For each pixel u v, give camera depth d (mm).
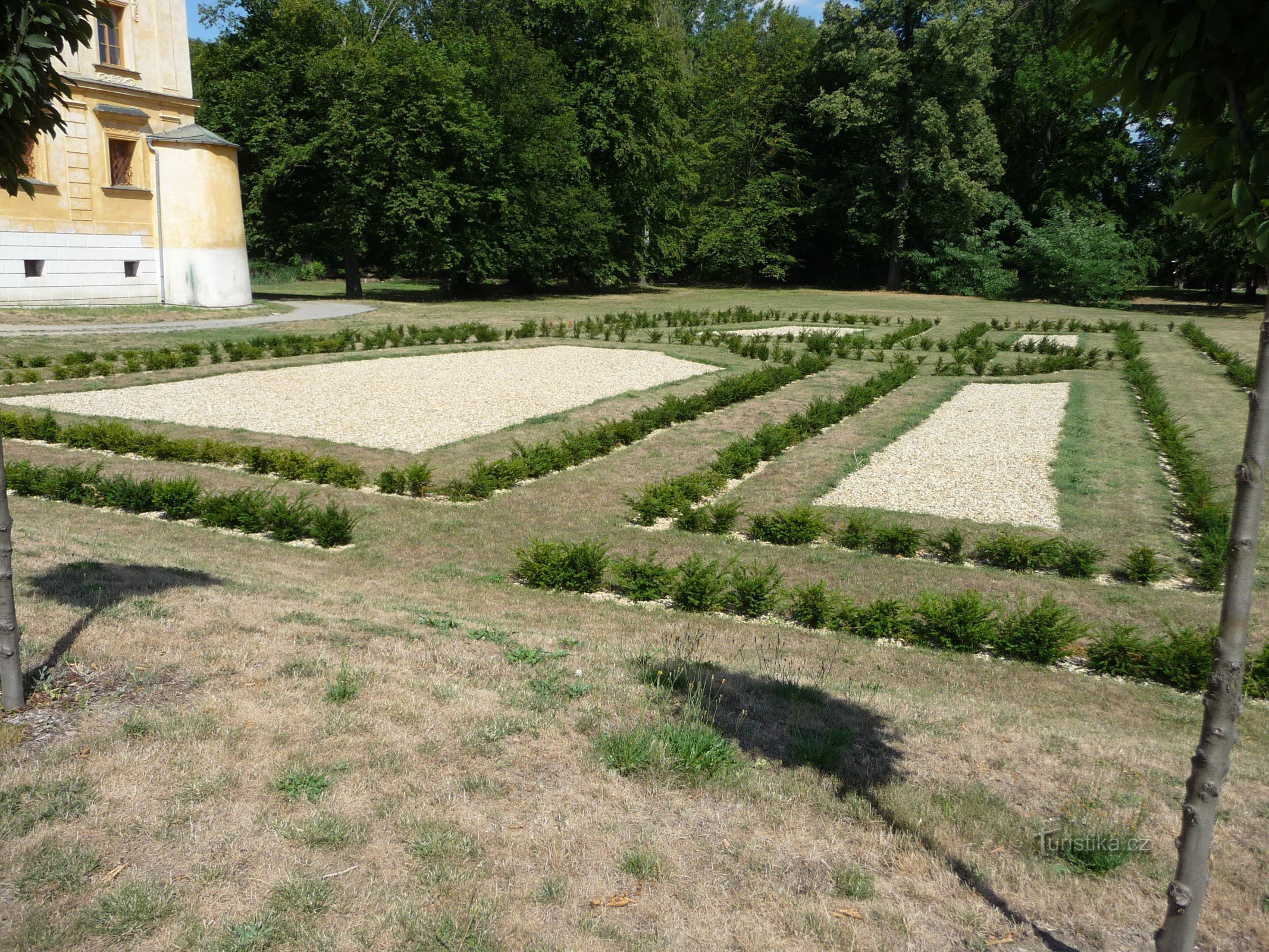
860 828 4535
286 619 7227
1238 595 3035
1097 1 3082
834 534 12305
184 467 14805
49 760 4496
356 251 44719
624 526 12758
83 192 30688
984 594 10445
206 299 34219
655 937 3539
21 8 4820
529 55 47406
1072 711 7520
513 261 49375
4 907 3461
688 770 4902
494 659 6648
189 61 34094
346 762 4680
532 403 20266
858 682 7629
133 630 6387
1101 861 4324
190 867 3768
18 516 11633
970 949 3623
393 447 16219
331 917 3523
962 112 53250
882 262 66375
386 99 40875
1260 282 56594
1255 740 7094
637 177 54469
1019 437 18062
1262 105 2982
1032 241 52219
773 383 22891
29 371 20734
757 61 64312
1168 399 21969
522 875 3873
